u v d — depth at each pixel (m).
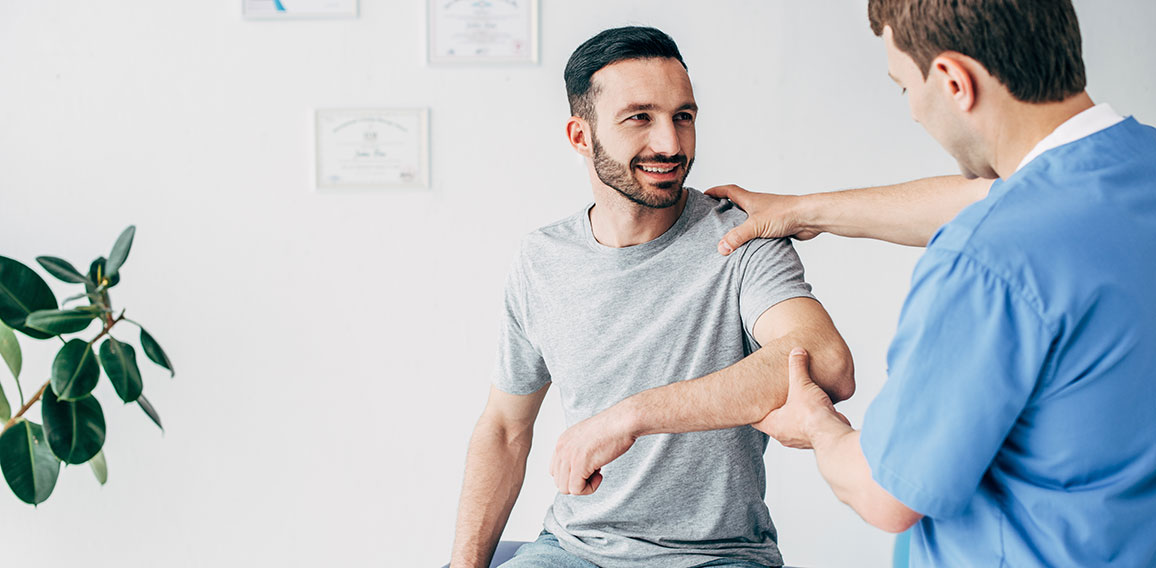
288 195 2.59
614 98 1.37
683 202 1.50
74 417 2.27
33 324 2.18
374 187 2.58
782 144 2.51
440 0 2.53
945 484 0.89
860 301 2.53
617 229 1.47
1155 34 2.43
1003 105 0.93
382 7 2.54
